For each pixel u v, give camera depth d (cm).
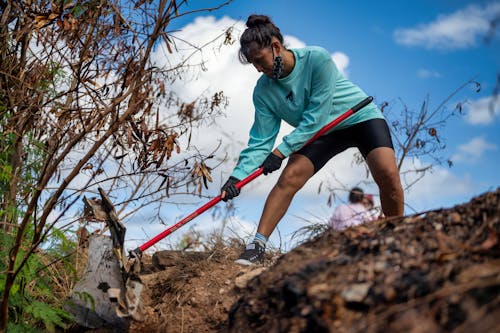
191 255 450
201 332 368
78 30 363
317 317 251
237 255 440
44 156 421
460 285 226
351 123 420
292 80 407
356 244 292
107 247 392
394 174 406
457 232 271
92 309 368
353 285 254
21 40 416
